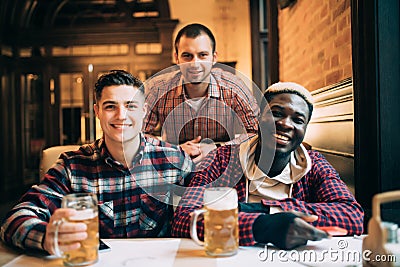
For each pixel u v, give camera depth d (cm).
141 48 562
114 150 121
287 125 116
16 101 565
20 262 93
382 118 148
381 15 148
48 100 564
